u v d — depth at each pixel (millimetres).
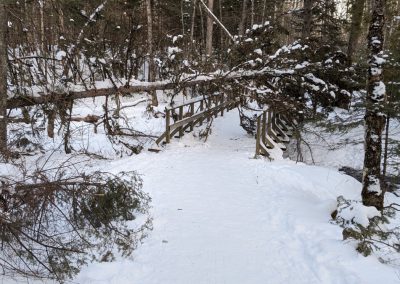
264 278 4664
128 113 17734
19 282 4211
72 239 5000
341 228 5930
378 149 6742
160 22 24859
